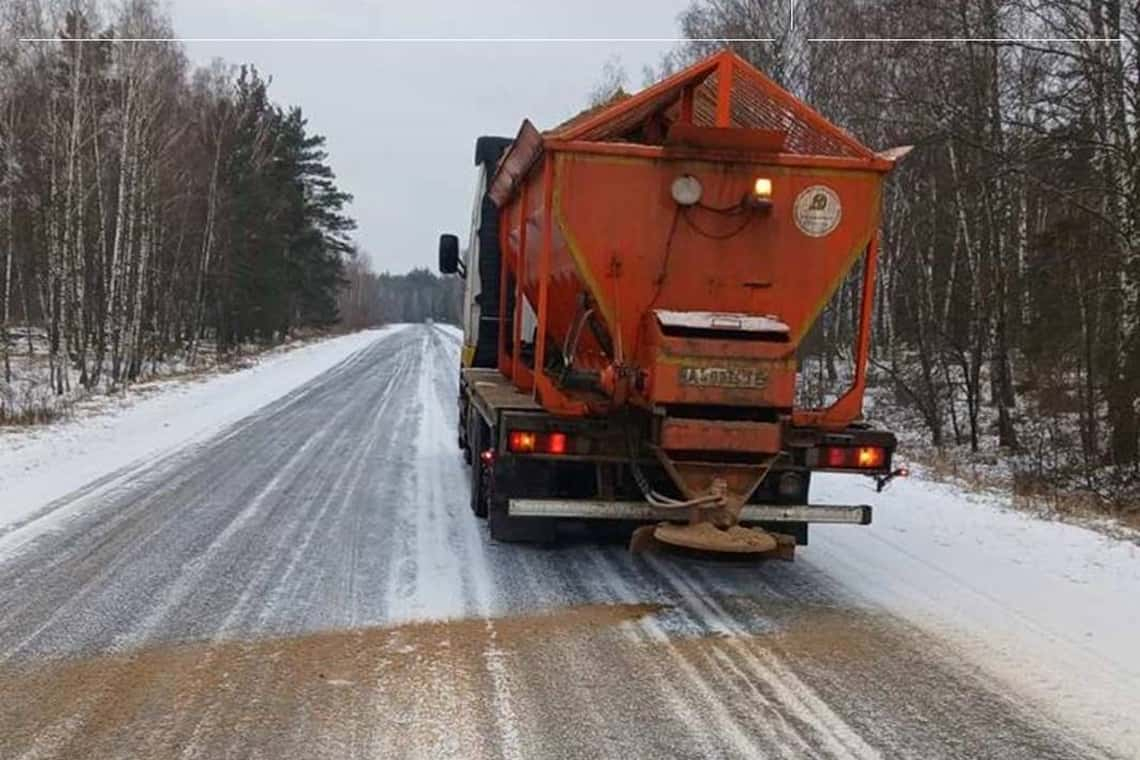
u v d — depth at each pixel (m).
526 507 6.84
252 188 46.53
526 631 5.76
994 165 16.58
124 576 6.74
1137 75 13.42
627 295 7.11
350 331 94.56
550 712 4.57
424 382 27.31
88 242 33.28
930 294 22.91
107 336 31.88
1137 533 9.32
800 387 17.33
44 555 7.29
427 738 4.24
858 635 5.86
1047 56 15.69
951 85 18.17
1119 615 6.33
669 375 6.56
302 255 59.94
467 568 7.20
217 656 5.20
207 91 46.78
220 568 7.01
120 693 4.66
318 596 6.35
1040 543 8.54
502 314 10.88
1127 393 13.59
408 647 5.41
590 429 7.05
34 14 29.61
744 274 7.20
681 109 7.61
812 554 8.06
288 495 9.99
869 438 7.32
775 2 27.81
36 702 4.55
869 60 23.28
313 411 18.77
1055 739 4.40
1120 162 14.07
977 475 14.42
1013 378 23.50
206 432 15.12
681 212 7.09
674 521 7.13
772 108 7.37
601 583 6.92
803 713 4.64
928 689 4.98
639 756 4.13
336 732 4.28
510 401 8.09
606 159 7.00
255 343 53.91
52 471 11.11
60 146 29.17
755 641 5.70
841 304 23.27
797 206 7.18
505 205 10.66
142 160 30.73
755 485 6.88
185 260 41.38
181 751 4.05
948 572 7.47
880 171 7.20
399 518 9.00
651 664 5.26
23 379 29.02
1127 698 4.89
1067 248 15.11
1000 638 5.83
